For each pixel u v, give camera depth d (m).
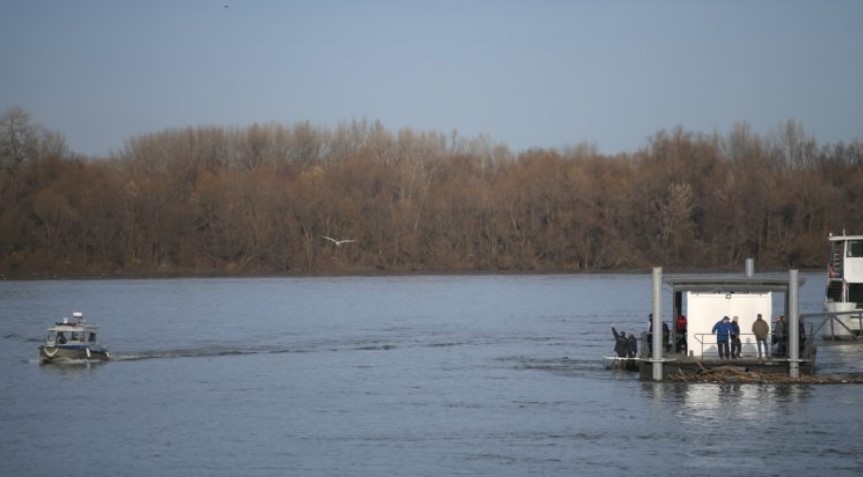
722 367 128.50
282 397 129.88
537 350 177.75
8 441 106.19
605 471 93.88
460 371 151.12
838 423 108.62
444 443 103.88
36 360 164.50
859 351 159.62
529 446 102.25
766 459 96.81
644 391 125.88
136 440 106.19
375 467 95.56
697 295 130.75
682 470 93.94
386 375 148.25
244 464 96.88
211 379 145.12
